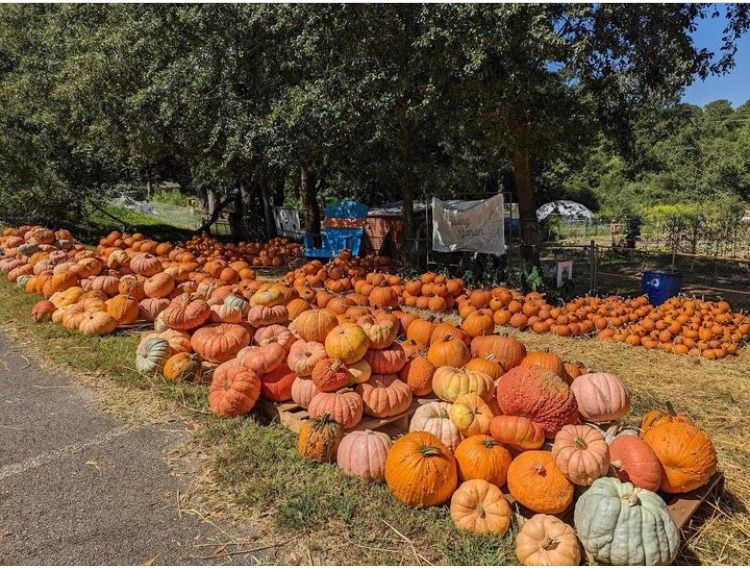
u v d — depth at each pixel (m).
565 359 6.96
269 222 20.08
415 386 4.57
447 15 7.56
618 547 2.83
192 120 11.98
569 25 8.13
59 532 3.15
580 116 11.06
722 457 4.35
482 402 3.96
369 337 4.55
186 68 11.20
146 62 12.23
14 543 3.04
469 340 5.66
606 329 8.21
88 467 3.83
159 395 5.00
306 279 10.47
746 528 3.38
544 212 35.66
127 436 4.27
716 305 8.54
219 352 5.40
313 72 10.54
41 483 3.62
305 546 3.05
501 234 10.49
